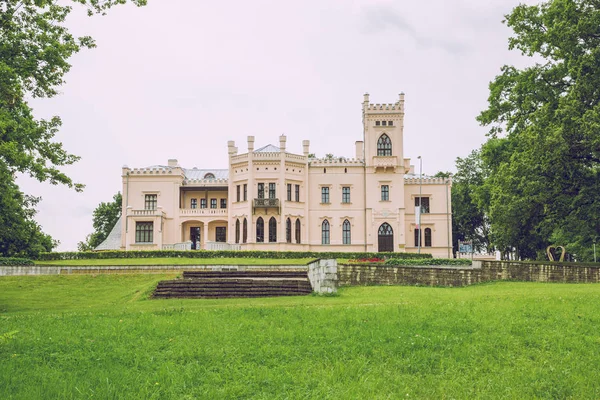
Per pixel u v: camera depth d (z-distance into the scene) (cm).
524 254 7775
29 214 4047
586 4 4353
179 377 1592
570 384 1572
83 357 1741
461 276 3975
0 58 2819
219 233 7750
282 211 7275
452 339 1906
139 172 7619
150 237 7356
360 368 1669
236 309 2467
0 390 1444
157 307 2772
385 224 7481
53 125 3075
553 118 4316
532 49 4719
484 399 1496
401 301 2744
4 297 3719
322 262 3319
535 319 2138
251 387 1558
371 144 7556
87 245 9925
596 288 3219
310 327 2078
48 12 2956
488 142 5753
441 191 7725
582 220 4481
